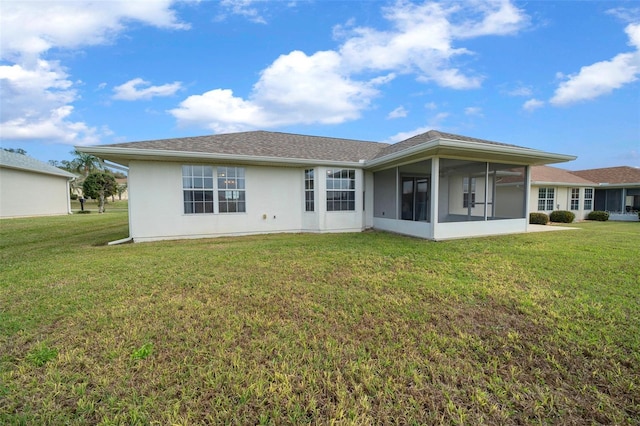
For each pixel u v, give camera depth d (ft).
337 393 6.68
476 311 11.16
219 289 13.67
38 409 6.19
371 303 11.97
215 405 6.33
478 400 6.49
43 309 11.33
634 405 6.37
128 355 8.18
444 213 41.37
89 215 66.54
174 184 30.17
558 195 56.03
